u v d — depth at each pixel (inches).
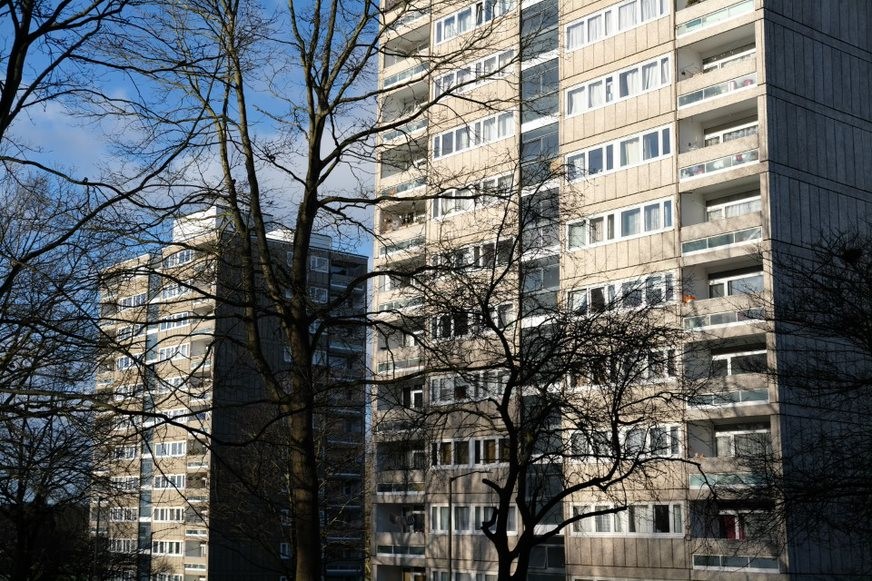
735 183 1662.2
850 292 1219.9
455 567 1904.5
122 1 577.6
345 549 2038.6
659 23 1777.8
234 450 1443.2
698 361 1505.9
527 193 978.7
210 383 730.8
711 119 1743.4
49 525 1518.2
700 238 1658.5
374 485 2121.1
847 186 1702.8
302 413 639.1
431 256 791.7
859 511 1210.0
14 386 795.4
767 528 1300.4
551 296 1674.5
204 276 671.8
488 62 1958.7
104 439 821.9
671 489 1584.6
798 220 1620.3
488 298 719.7
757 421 1574.8
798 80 1673.2
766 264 1555.1
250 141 672.4
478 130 1993.1
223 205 679.7
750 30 1679.4
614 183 1787.6
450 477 1889.8
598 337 762.2
